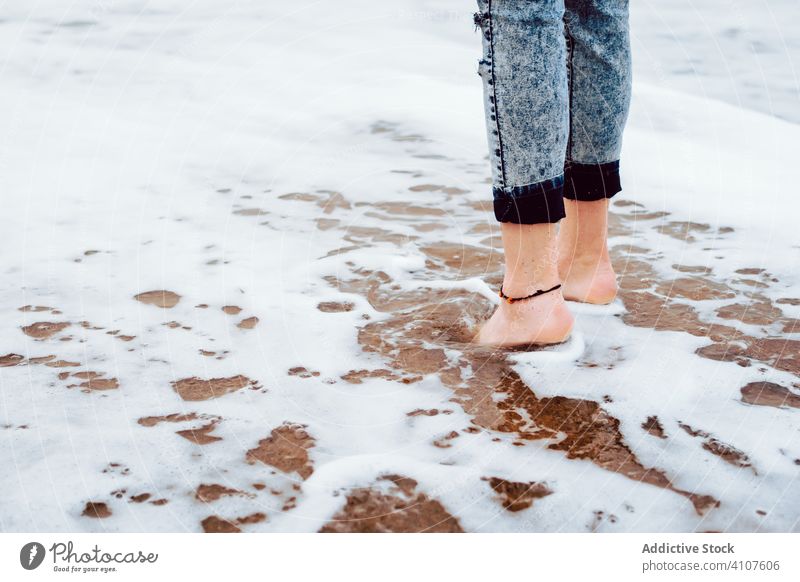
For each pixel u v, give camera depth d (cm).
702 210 239
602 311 176
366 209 243
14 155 284
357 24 493
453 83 385
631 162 284
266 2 549
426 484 120
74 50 433
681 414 137
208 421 136
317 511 115
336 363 155
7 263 200
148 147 298
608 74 161
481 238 220
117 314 175
